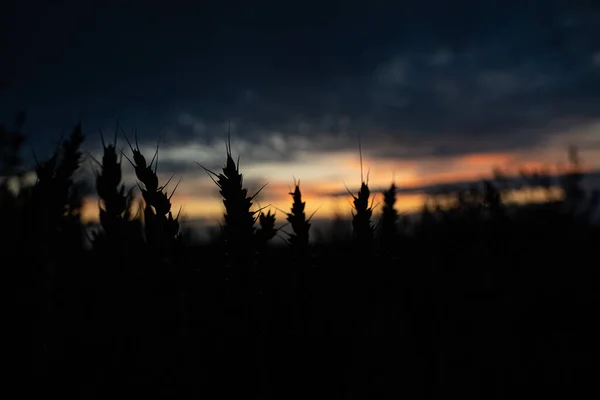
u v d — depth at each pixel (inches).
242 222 51.9
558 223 149.4
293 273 57.5
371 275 61.0
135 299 48.1
